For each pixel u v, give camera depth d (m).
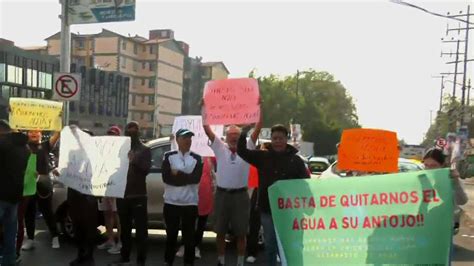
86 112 65.56
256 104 5.82
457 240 9.66
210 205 6.85
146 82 86.50
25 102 6.81
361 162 5.74
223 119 5.91
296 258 4.08
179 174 6.00
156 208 7.67
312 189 4.07
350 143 5.77
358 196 3.97
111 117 70.81
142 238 6.31
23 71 54.75
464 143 28.95
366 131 5.75
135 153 6.18
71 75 10.05
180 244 7.98
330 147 66.56
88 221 6.42
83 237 6.47
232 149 6.09
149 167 6.26
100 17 11.71
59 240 8.09
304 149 42.75
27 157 5.96
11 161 5.76
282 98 66.25
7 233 5.89
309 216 4.07
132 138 6.27
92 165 6.18
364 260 3.94
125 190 6.22
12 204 5.82
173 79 91.31
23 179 5.92
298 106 66.12
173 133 7.13
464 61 43.38
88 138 6.28
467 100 49.31
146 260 7.04
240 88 5.86
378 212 3.93
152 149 7.82
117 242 7.55
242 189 6.13
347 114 88.00
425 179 3.84
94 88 67.12
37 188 7.27
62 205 7.95
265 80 67.62
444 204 3.79
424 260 3.82
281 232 4.13
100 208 7.54
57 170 6.91
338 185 4.02
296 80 76.19
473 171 43.09
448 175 3.80
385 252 3.89
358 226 3.96
